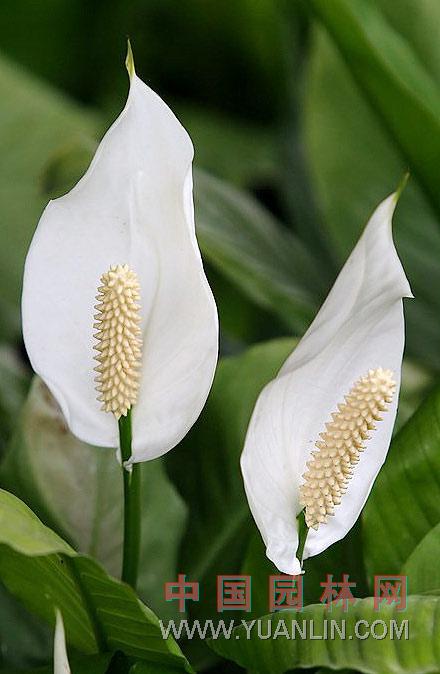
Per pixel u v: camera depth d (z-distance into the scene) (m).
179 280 0.78
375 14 0.98
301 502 0.78
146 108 0.77
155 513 0.91
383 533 0.86
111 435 0.79
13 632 0.92
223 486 0.94
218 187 1.17
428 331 1.13
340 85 1.17
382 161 1.16
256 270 1.07
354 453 0.77
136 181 0.78
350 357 0.78
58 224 0.79
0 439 0.97
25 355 1.24
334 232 1.17
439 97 0.98
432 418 0.85
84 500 0.91
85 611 0.81
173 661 0.81
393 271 0.77
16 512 0.75
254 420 0.77
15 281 1.25
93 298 0.79
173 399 0.79
